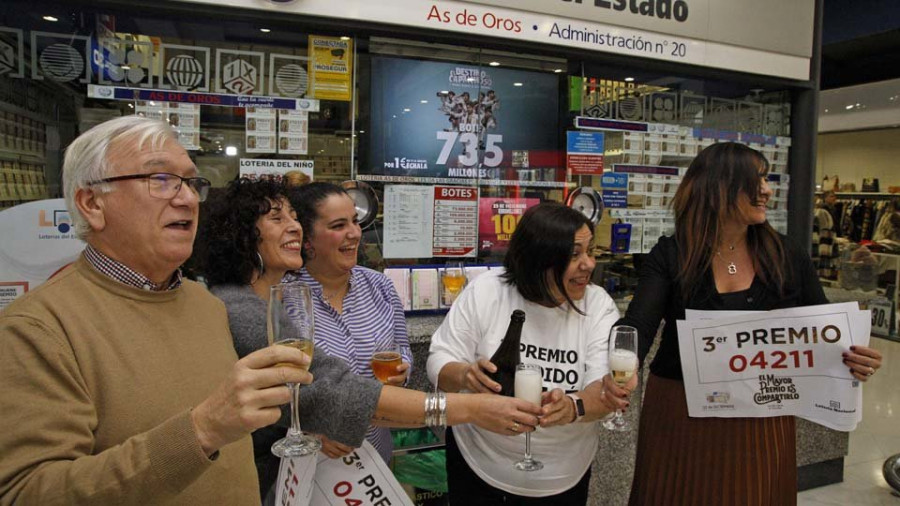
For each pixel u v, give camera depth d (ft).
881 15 15.38
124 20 7.66
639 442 5.90
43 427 2.46
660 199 11.22
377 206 9.09
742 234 5.38
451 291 9.19
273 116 8.48
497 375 5.02
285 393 2.52
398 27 8.47
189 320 3.41
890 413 14.60
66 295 2.89
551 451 5.05
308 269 5.45
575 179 10.45
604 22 9.70
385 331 5.65
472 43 9.14
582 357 5.20
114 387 2.82
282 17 7.82
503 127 9.84
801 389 5.10
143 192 2.99
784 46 11.33
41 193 7.29
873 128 20.92
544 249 4.96
